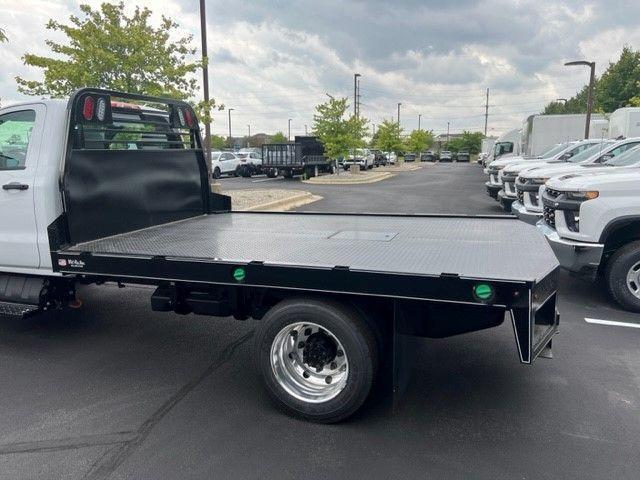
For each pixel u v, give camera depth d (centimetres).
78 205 451
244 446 336
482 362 458
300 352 375
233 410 382
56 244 437
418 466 312
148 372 449
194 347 504
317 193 2103
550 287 345
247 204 1477
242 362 468
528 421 361
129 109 609
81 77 1074
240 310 415
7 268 472
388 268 337
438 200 1802
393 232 507
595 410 374
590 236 581
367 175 3288
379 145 5603
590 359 460
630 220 566
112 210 489
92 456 326
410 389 410
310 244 439
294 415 372
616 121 1698
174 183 581
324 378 370
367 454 325
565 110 6431
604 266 615
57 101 451
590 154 1240
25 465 318
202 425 362
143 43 1135
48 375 444
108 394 409
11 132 466
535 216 895
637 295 580
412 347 375
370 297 348
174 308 430
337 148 3142
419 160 7925
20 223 455
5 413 381
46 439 346
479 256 381
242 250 414
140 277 397
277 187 2427
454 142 9462
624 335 516
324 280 341
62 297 489
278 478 303
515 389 407
